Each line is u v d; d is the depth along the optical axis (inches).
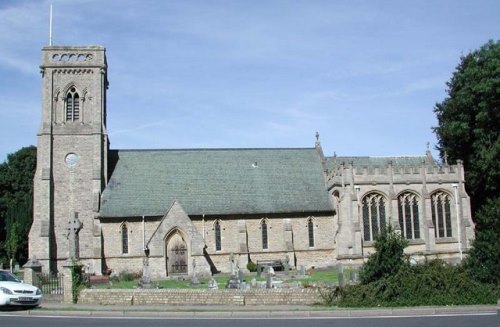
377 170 2554.1
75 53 2630.4
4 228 3887.8
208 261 2551.7
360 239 2471.7
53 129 2581.2
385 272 1293.1
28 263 2089.1
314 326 966.4
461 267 1334.9
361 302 1227.9
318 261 2652.6
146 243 2491.4
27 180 3998.5
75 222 1628.9
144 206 2564.0
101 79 2640.3
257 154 2906.0
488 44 2605.8
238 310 1184.8
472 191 2746.1
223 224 2603.3
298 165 2886.3
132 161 2736.2
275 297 1294.3
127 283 2026.3
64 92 2615.7
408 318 1051.9
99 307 1274.6
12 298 1218.6
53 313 1192.8
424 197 2561.5
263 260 2586.1
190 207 2591.0
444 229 2586.1
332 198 2721.5
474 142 2596.0
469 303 1211.9
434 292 1232.8
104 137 2620.6
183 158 2807.6
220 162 2824.8
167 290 1338.6
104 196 2566.4
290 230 2642.7
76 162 2571.4
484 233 1352.1
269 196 2706.7
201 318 1114.1
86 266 2458.2
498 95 2431.1
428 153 3006.9
